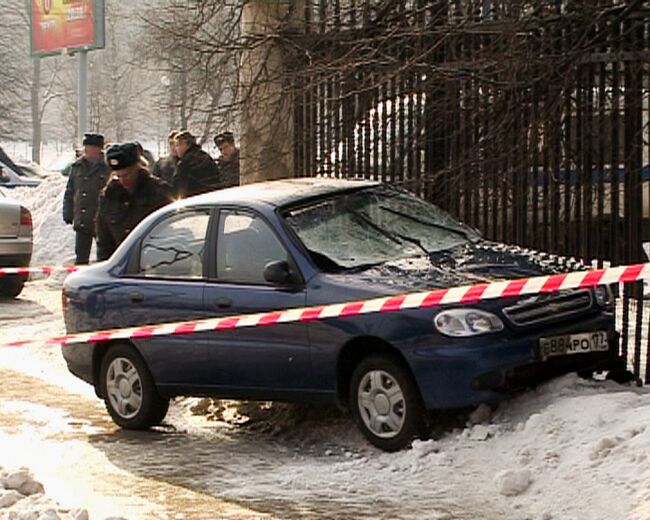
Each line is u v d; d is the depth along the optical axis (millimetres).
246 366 12852
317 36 16281
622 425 10844
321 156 17391
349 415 13477
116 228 16375
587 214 15328
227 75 16812
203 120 17453
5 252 25344
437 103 15328
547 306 11836
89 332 14312
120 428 14188
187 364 13383
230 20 16656
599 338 12164
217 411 14844
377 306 11406
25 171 57125
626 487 9984
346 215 13297
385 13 15375
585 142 15047
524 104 14312
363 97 16219
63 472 12156
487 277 12133
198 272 13414
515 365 11453
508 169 15156
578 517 9836
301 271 12531
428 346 11477
